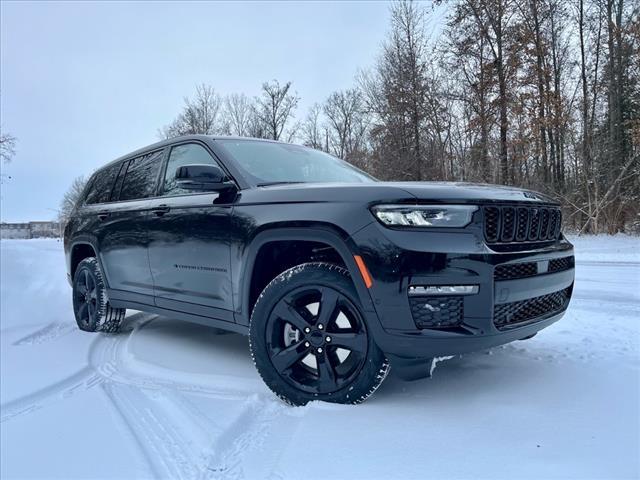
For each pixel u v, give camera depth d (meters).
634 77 20.98
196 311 3.33
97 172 5.05
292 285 2.60
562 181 20.33
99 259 4.44
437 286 2.21
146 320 5.19
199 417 2.50
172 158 3.82
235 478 1.91
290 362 2.61
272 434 2.29
